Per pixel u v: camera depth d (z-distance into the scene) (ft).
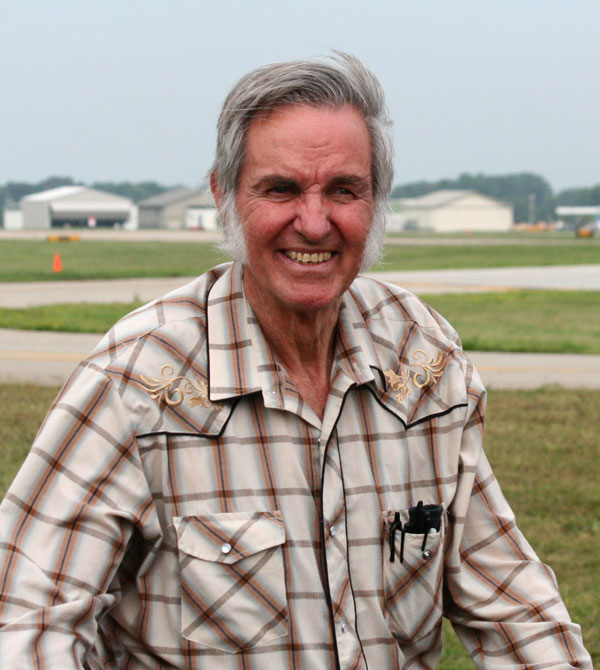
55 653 4.40
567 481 19.29
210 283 5.46
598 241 235.61
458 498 5.47
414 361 5.51
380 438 5.27
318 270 5.07
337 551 5.04
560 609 5.41
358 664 5.02
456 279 89.61
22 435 21.95
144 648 4.99
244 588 4.85
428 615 5.29
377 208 5.29
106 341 5.09
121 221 438.81
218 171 5.20
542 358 37.99
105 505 4.74
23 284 77.82
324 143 4.92
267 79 4.93
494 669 5.40
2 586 4.53
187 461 4.91
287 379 5.11
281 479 5.00
